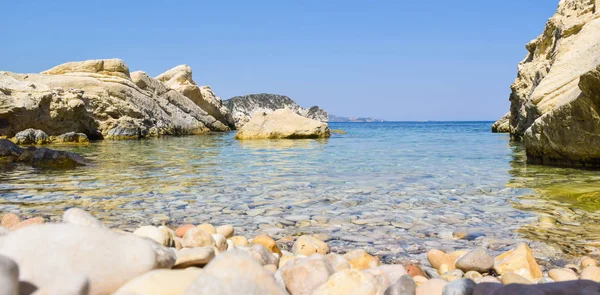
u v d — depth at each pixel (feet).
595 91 27.94
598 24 51.78
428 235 15.48
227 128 155.53
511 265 11.12
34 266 7.25
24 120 73.61
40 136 72.64
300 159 44.21
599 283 8.06
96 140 87.45
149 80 120.67
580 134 30.94
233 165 38.63
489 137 93.35
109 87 101.09
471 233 15.62
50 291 6.61
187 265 9.11
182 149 59.88
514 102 83.51
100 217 18.26
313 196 22.98
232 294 6.54
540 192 23.20
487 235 15.34
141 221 17.58
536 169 33.14
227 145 69.00
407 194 23.31
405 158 44.62
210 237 12.54
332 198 22.39
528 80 77.15
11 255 7.33
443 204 20.59
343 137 96.73
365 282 8.75
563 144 32.94
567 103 31.04
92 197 22.81
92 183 27.71
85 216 10.94
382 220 17.65
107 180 29.07
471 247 14.05
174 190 25.04
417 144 69.36
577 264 12.28
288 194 23.62
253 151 55.83
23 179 29.55
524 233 15.48
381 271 10.02
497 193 23.21
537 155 37.24
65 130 81.10
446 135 107.34
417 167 36.09
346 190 24.75
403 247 14.16
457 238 15.06
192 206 20.54
